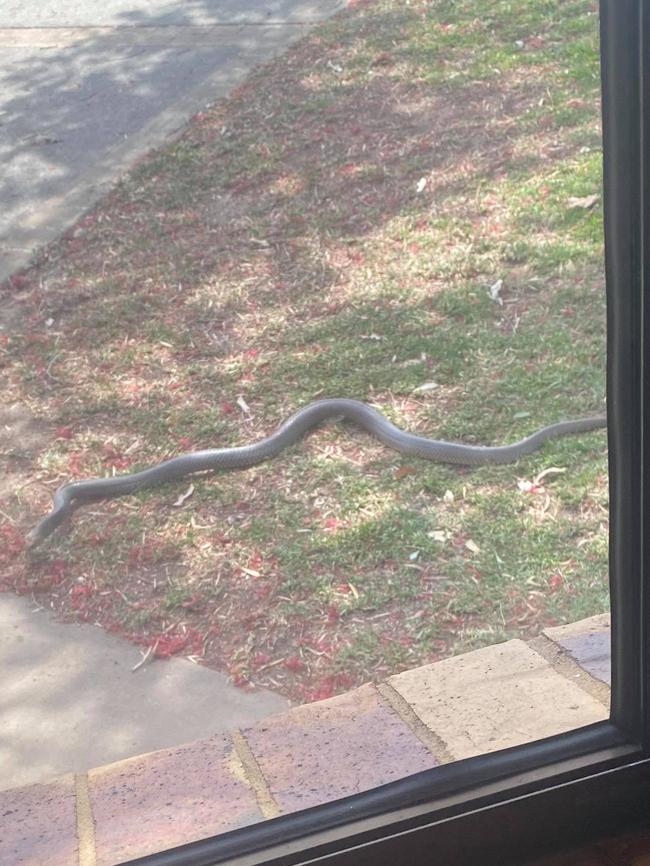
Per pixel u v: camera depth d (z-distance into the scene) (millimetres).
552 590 3314
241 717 3088
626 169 1430
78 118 7668
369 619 3373
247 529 3941
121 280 5953
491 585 3389
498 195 6062
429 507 3861
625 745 1694
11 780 3018
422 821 1619
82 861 1736
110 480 4242
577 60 7414
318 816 1629
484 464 4023
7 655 3385
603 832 1710
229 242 6176
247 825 1661
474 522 3713
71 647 3402
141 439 4699
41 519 4133
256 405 4785
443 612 3322
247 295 5641
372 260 5719
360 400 4609
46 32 9008
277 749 1929
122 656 3369
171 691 3211
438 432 4316
